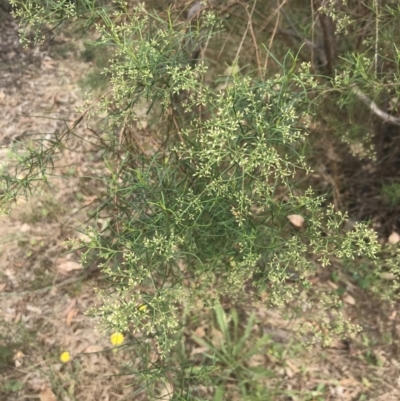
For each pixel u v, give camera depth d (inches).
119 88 70.2
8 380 112.0
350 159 131.8
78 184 141.5
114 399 109.7
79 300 124.1
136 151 84.8
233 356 113.6
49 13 72.1
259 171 73.1
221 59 105.4
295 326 119.3
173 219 70.0
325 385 112.7
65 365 114.6
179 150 71.5
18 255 131.1
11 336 118.4
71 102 165.2
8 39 184.1
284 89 67.4
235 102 66.6
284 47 112.7
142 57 67.6
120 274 69.6
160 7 92.1
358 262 125.2
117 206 77.4
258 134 65.1
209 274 87.4
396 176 132.8
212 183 66.0
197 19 81.3
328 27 102.2
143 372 85.7
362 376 114.0
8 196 77.0
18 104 165.5
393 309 123.3
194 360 112.7
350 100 93.8
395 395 111.5
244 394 109.0
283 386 112.0
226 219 75.2
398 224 131.3
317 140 119.5
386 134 129.3
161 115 83.3
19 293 125.1
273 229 74.2
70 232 134.6
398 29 99.1
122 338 100.5
